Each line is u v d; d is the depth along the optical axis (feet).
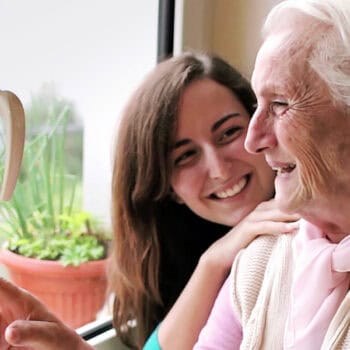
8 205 4.06
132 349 4.18
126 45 4.44
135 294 4.00
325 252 2.46
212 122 3.40
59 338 2.51
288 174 2.42
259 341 2.60
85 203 4.56
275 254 2.77
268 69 2.28
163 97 3.42
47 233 4.24
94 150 4.50
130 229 3.84
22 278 4.09
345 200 2.33
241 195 3.51
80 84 4.34
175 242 4.03
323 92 2.16
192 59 3.59
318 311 2.43
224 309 2.91
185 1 4.17
